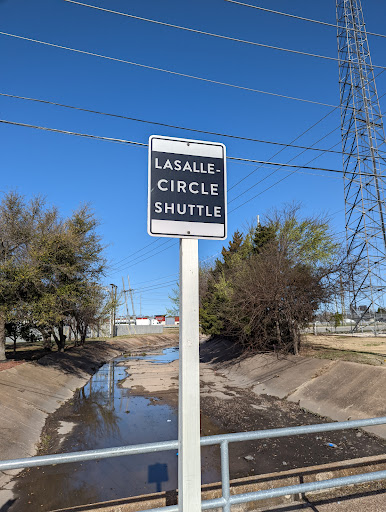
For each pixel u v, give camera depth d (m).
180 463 2.77
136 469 8.86
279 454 9.49
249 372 21.39
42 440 11.60
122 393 19.05
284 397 15.78
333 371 15.57
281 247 20.66
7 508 7.05
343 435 10.69
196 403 2.79
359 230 29.89
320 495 4.31
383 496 4.23
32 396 15.42
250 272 20.95
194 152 3.10
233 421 12.78
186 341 2.83
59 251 18.88
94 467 9.00
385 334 31.50
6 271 17.12
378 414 11.12
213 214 3.06
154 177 2.96
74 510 4.07
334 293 18.66
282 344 21.58
